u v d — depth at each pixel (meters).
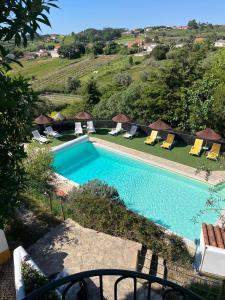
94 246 10.41
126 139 25.16
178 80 26.20
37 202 12.91
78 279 3.15
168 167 19.97
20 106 4.57
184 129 25.89
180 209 15.94
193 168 19.89
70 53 118.19
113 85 38.69
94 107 34.12
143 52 107.38
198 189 17.89
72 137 25.75
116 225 11.20
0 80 4.19
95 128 27.77
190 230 14.25
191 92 24.55
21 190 5.39
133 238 10.89
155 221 14.94
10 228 11.13
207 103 23.00
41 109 32.19
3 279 9.16
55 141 24.75
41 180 14.00
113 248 10.33
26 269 7.53
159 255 10.57
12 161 4.88
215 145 21.52
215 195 16.91
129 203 16.48
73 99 50.34
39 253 10.06
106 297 8.18
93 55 114.75
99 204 11.89
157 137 24.62
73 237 10.82
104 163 21.48
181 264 10.54
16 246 10.34
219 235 11.03
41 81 86.00
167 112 26.53
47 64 113.38
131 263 9.70
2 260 9.74
